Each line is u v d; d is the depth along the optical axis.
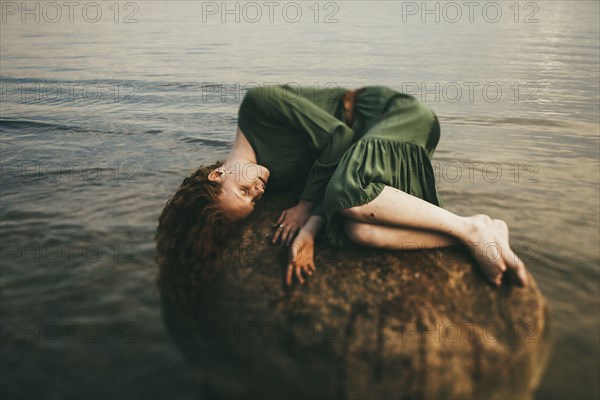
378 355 1.88
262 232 2.50
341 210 2.29
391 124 2.58
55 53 12.75
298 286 2.17
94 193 3.58
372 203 2.28
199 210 2.36
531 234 3.01
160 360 1.93
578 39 18.12
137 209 3.29
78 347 1.99
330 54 13.41
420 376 1.83
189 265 2.26
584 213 3.32
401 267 2.26
